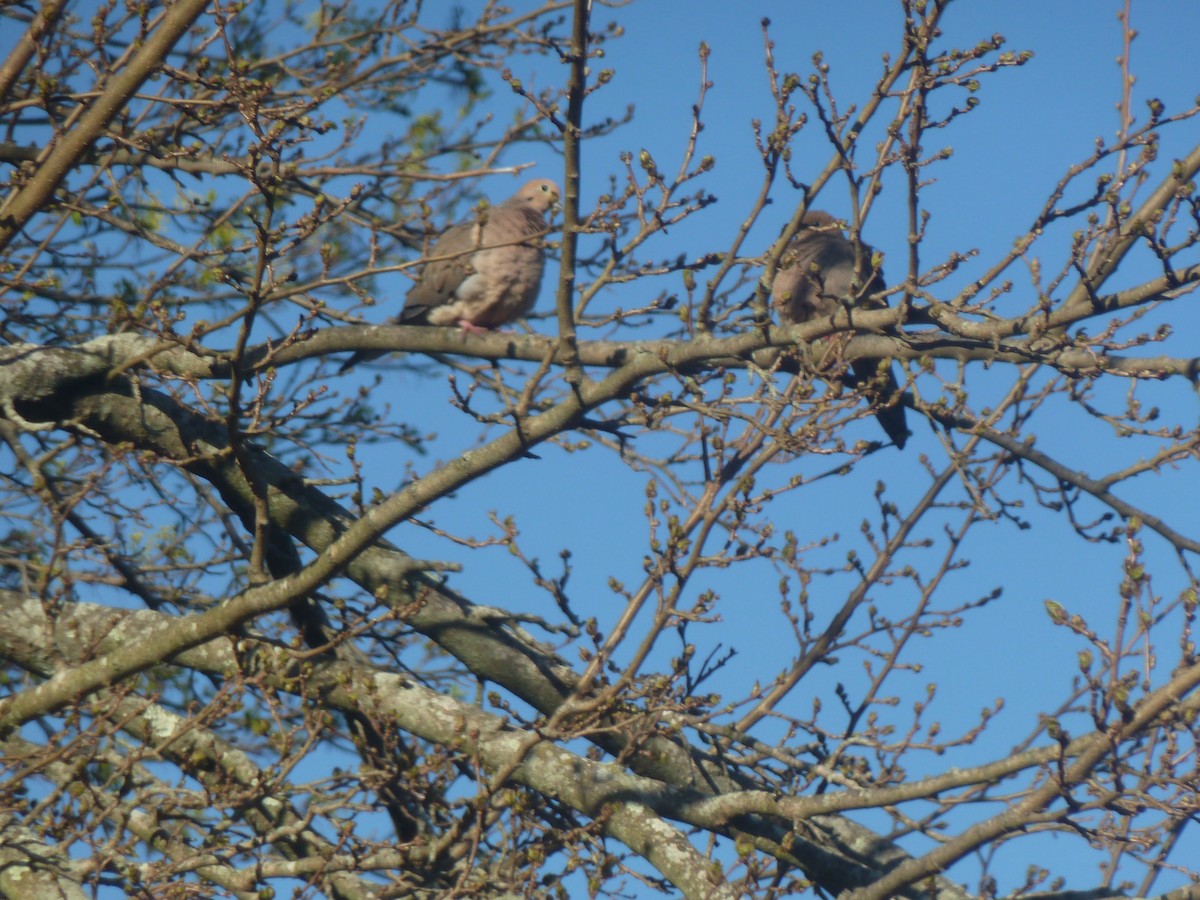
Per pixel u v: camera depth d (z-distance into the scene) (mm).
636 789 10703
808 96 9258
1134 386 10484
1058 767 7199
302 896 8969
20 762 9211
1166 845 7977
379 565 12133
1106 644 7086
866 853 10641
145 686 12594
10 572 12930
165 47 9750
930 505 11648
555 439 11016
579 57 9000
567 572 9898
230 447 9688
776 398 8930
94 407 12125
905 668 10922
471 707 11352
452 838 9211
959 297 8977
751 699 9633
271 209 8844
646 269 9773
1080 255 8570
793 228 9492
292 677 10305
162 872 8867
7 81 10039
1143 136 8523
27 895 8719
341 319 11539
